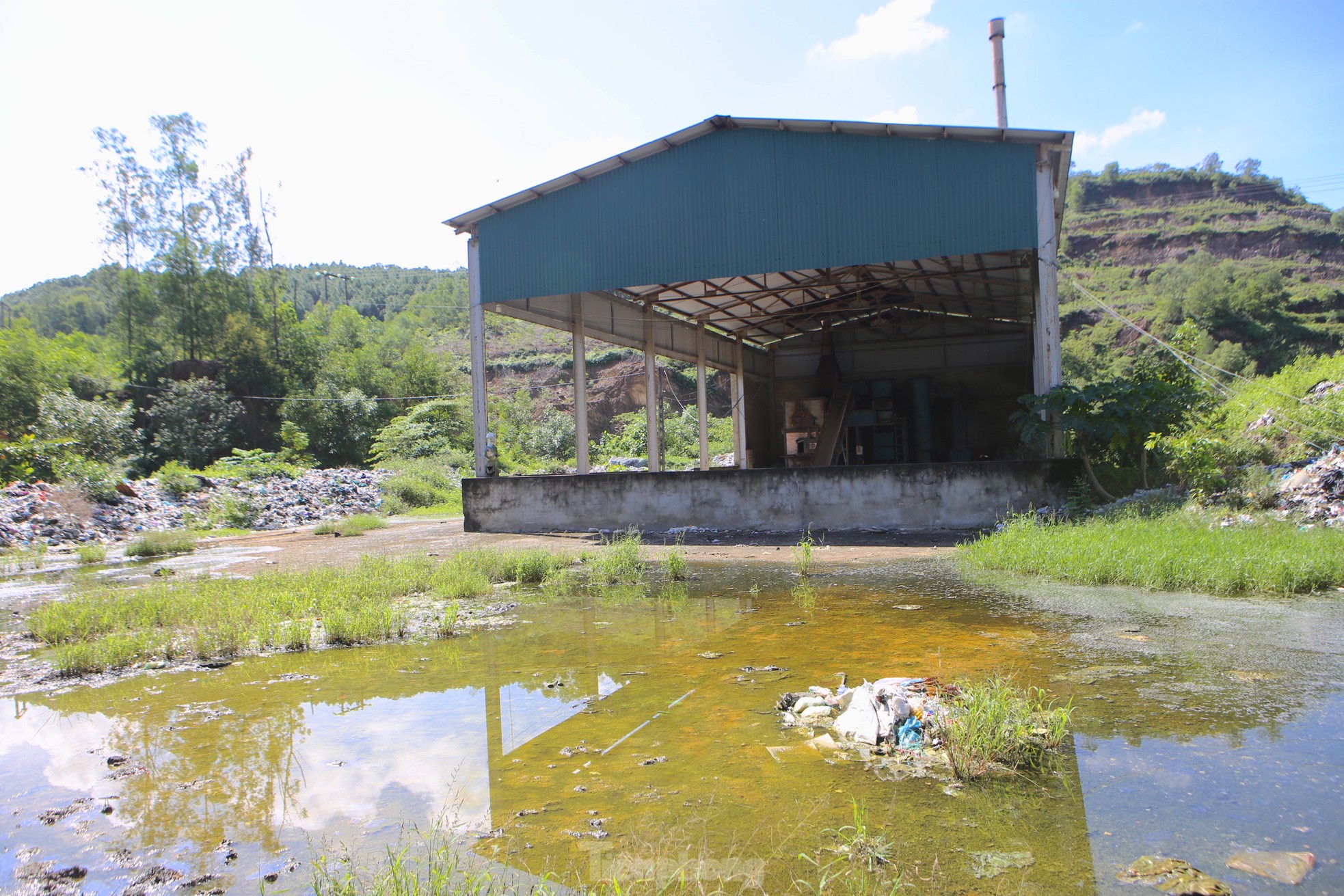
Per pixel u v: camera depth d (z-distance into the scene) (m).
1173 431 12.62
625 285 16.06
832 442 23.02
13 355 34.50
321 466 41.16
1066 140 13.25
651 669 5.40
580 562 11.22
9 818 3.45
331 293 106.31
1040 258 13.43
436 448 41.78
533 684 5.20
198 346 44.91
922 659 5.27
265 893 2.76
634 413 54.84
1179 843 2.83
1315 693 4.33
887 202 14.33
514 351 71.50
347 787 3.66
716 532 14.10
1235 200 95.12
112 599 8.56
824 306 23.38
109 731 4.61
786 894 2.57
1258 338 60.44
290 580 9.52
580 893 2.63
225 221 47.31
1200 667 4.85
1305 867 2.62
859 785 3.44
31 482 22.78
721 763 3.74
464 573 9.49
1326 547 7.79
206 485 24.72
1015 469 12.70
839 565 9.91
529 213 16.80
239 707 4.97
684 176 15.70
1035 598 7.19
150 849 3.12
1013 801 3.22
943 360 26.42
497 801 3.43
